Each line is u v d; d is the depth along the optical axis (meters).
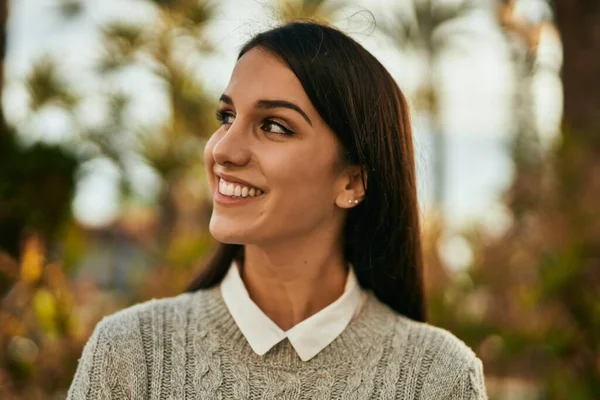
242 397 1.52
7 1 3.69
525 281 3.90
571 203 3.77
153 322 1.60
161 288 4.17
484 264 3.95
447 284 4.01
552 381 3.57
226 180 1.52
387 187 1.69
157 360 1.55
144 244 4.94
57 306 3.45
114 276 5.05
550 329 3.59
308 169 1.53
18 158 3.42
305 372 1.56
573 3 4.14
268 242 1.54
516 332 3.64
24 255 3.37
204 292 1.69
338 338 1.62
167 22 5.11
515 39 5.11
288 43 1.54
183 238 4.46
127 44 5.06
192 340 1.58
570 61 4.16
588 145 3.84
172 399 1.51
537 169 4.12
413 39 8.59
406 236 1.78
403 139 1.73
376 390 1.58
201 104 5.15
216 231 1.52
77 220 3.76
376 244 1.76
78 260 3.66
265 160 1.49
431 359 1.64
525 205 4.07
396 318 1.74
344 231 1.75
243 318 1.59
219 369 1.54
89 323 3.70
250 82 1.53
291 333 1.58
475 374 1.65
